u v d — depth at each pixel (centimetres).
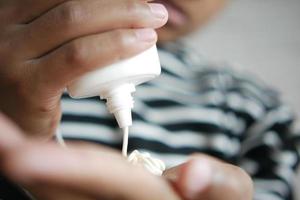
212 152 71
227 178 26
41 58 35
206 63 86
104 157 21
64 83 34
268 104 82
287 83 91
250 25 93
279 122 79
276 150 76
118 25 32
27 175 19
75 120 63
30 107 37
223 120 75
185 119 72
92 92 33
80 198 21
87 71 32
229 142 74
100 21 32
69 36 33
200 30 81
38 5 35
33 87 35
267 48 92
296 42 92
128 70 32
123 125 33
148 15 33
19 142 20
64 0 34
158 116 71
